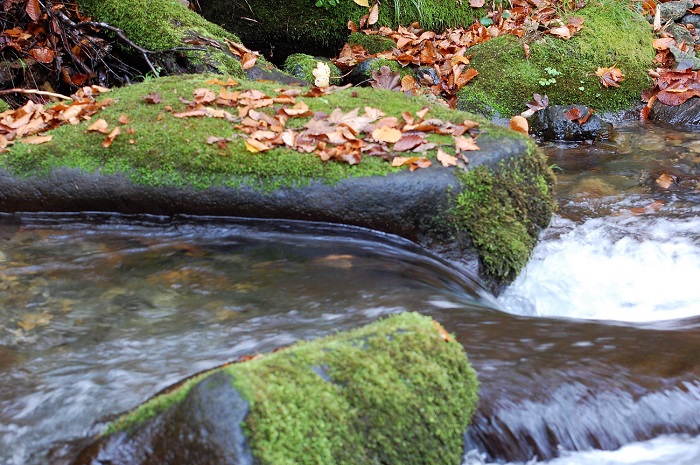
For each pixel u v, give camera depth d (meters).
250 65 6.38
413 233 3.83
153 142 4.17
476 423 2.12
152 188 4.08
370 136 4.16
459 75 7.02
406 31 7.69
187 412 1.79
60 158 4.19
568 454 2.13
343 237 3.87
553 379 2.25
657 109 6.92
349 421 1.86
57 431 2.19
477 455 2.10
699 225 4.59
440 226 3.81
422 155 3.97
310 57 7.22
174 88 4.80
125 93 4.84
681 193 5.11
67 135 4.32
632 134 6.54
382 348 2.05
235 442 1.71
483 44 7.34
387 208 3.82
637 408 2.19
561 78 6.98
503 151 4.03
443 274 3.58
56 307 3.08
